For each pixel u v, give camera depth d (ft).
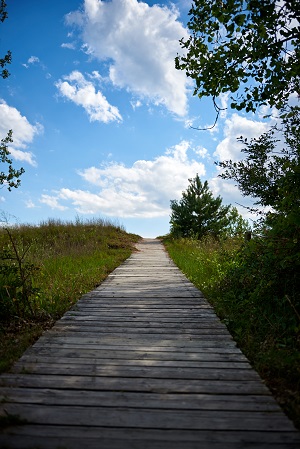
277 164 21.71
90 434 7.08
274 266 15.44
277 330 13.32
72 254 39.29
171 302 19.95
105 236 61.46
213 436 7.06
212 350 12.19
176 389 9.12
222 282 21.80
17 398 8.56
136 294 22.21
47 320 16.08
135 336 13.75
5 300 15.71
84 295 21.79
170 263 40.01
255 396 8.79
